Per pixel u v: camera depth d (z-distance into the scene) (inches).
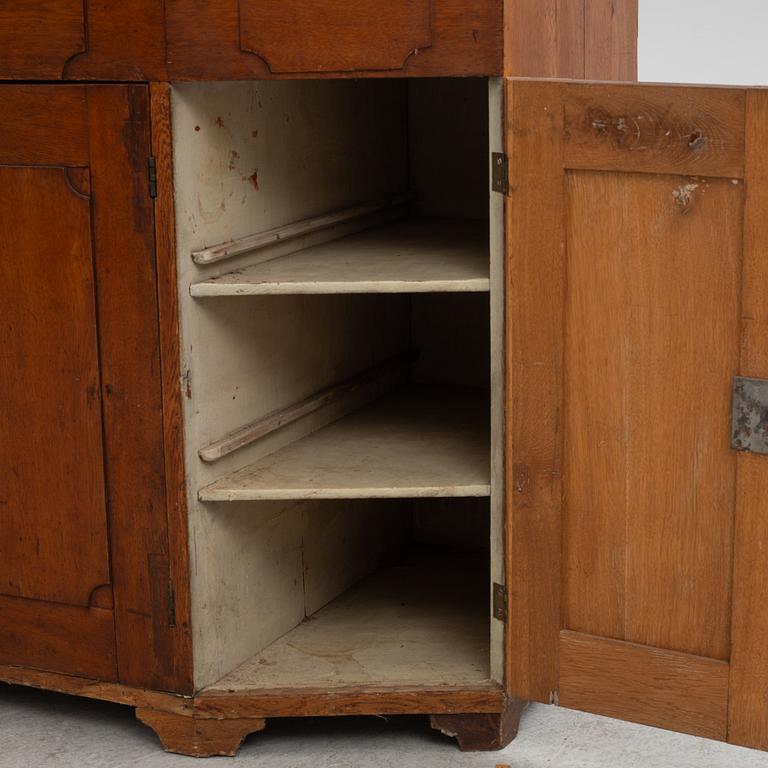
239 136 102.7
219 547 104.3
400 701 103.7
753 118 84.7
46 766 103.2
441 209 130.6
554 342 94.2
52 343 100.9
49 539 104.9
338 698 103.4
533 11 96.9
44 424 102.7
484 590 124.3
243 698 103.3
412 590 124.5
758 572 90.0
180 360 98.0
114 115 95.3
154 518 101.0
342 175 118.5
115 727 109.6
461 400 127.3
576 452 95.4
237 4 92.4
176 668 103.1
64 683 107.4
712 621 92.8
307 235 112.7
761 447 88.1
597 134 89.7
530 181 92.4
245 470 106.3
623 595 96.0
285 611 114.5
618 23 123.7
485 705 103.7
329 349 119.4
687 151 87.1
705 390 89.9
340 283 97.9
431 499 136.5
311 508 117.6
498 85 92.0
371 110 122.8
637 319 91.3
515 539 99.0
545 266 93.2
